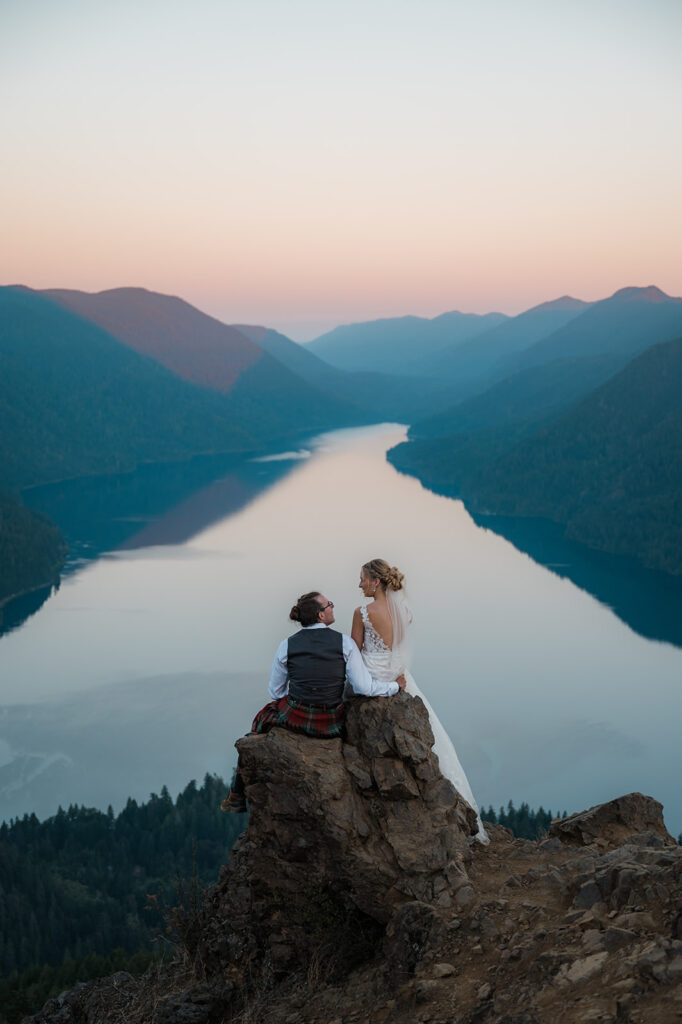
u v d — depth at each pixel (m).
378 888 6.13
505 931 5.55
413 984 5.37
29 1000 48.62
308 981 6.07
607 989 4.43
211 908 7.32
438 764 6.89
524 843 7.36
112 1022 6.70
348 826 6.21
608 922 5.19
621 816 7.61
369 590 7.24
